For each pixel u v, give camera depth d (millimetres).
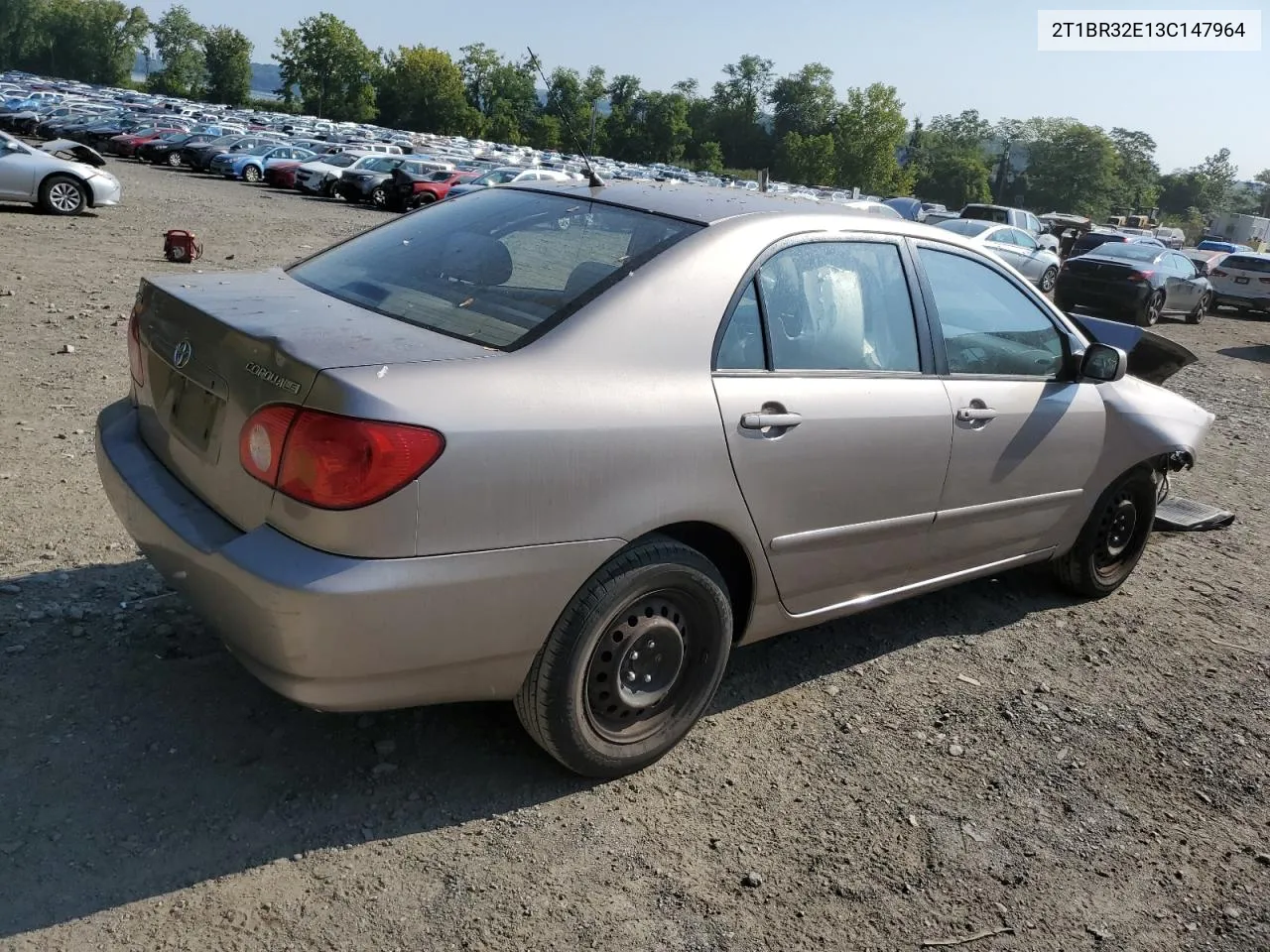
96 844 2545
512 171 31609
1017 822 3143
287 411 2400
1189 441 4805
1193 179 159000
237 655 2639
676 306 2889
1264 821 3324
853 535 3402
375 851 2658
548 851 2736
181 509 2701
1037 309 4227
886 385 3441
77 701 3090
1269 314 24016
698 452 2844
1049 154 136625
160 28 152000
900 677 3959
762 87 141750
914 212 41500
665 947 2467
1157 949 2699
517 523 2523
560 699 2781
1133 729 3783
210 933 2332
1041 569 5266
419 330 2734
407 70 125750
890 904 2719
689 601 3023
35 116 45594
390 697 2545
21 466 4984
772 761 3291
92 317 8875
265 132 53094
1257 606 5117
